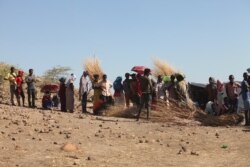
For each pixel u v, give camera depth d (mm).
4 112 16625
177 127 15719
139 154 11094
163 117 17922
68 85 21109
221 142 12898
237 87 18906
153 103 18891
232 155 11312
